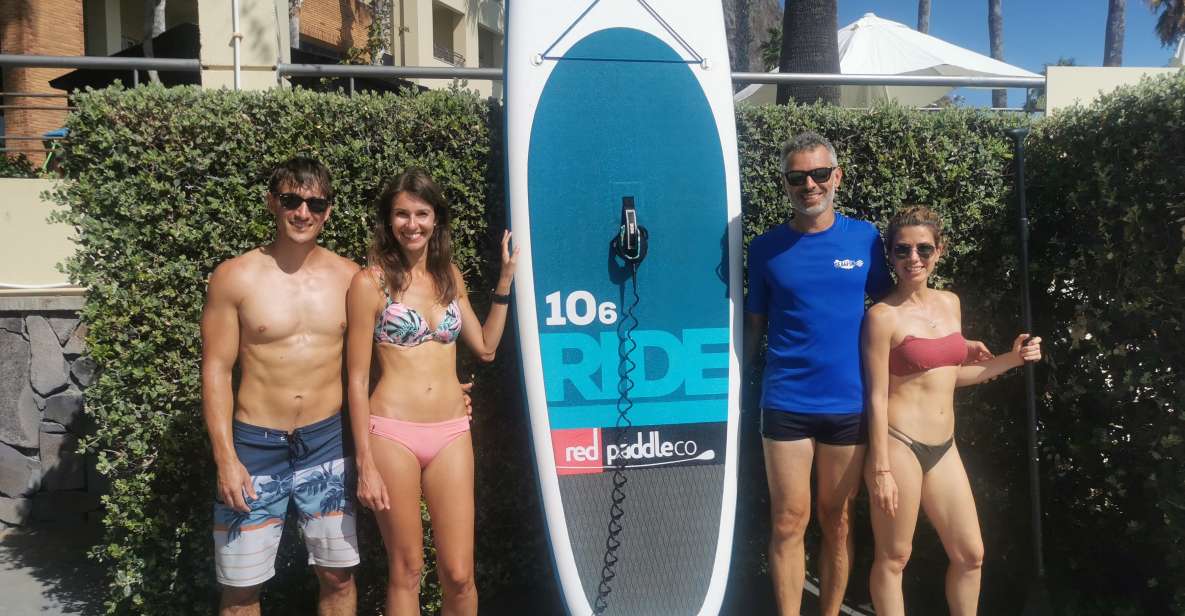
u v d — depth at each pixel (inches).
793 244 120.6
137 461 134.2
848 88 364.2
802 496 120.0
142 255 131.0
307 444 107.9
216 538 108.3
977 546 116.0
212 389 104.2
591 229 133.3
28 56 154.3
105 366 131.6
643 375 132.1
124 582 133.3
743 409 151.3
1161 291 119.9
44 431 183.5
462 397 114.9
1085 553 141.5
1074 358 139.2
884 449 114.2
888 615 117.6
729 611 144.9
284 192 103.9
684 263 135.3
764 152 147.9
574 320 131.3
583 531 127.4
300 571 141.3
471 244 141.7
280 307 105.2
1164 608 133.0
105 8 458.0
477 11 663.1
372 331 108.0
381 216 109.3
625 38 138.3
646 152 136.3
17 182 189.5
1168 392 121.3
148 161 129.3
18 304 179.6
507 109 134.3
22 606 146.4
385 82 257.9
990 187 149.1
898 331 114.3
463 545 112.1
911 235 113.0
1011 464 151.1
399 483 107.5
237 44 157.9
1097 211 130.6
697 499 131.0
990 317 149.3
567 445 129.0
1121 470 127.6
